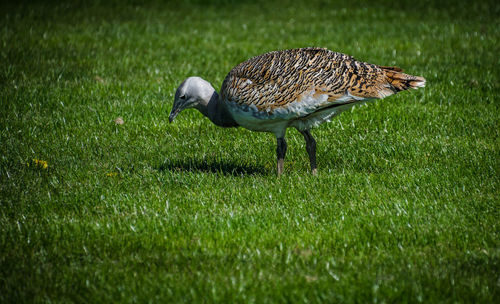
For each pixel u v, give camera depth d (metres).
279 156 10.59
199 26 25.55
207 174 11.10
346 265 7.76
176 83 16.69
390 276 7.47
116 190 10.30
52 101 14.90
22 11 26.62
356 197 9.88
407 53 20.03
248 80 9.80
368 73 10.00
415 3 29.33
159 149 12.43
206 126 13.88
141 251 8.19
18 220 9.03
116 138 12.98
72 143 12.54
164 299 7.04
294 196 9.98
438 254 8.02
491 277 7.38
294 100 9.66
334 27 24.92
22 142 12.42
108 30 23.62
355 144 12.52
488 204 9.45
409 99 15.16
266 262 7.86
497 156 11.42
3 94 15.16
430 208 9.34
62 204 9.64
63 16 26.22
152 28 24.55
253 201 9.88
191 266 7.77
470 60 18.53
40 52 19.38
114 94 15.62
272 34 23.97
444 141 12.45
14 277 7.43
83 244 8.34
